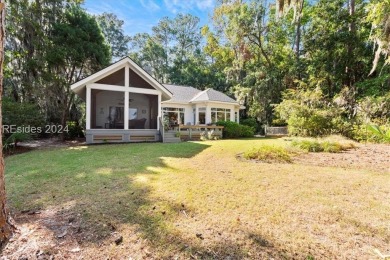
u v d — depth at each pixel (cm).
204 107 1820
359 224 252
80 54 1380
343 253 201
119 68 1167
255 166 545
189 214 276
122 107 1360
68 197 331
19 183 405
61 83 1383
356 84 1427
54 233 231
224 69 2664
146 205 300
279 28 2025
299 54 1991
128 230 238
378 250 205
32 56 1325
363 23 1458
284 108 1352
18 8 1218
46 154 773
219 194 343
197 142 1181
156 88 1272
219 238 225
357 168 524
